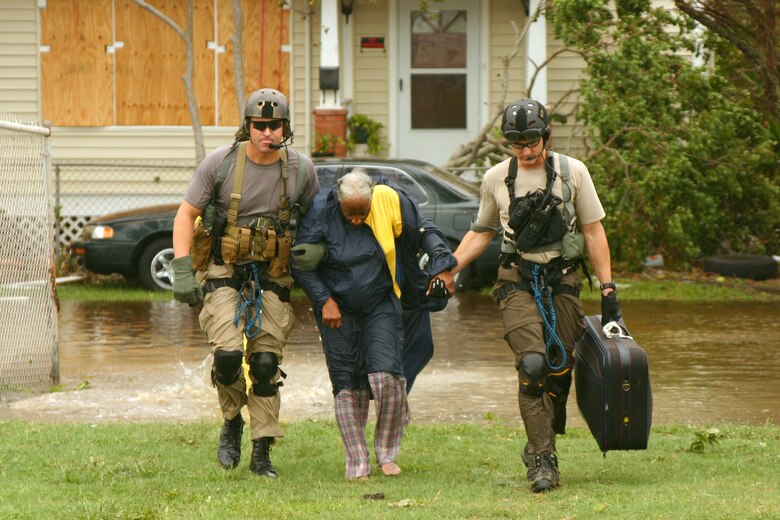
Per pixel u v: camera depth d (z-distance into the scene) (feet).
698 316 147.74
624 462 70.18
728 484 62.28
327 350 66.54
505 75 198.08
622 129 185.37
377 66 217.77
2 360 101.76
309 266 65.36
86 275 190.80
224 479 64.90
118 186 212.23
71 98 212.02
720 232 202.39
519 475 66.49
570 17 185.37
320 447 74.59
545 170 63.36
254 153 66.23
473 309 154.30
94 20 211.41
